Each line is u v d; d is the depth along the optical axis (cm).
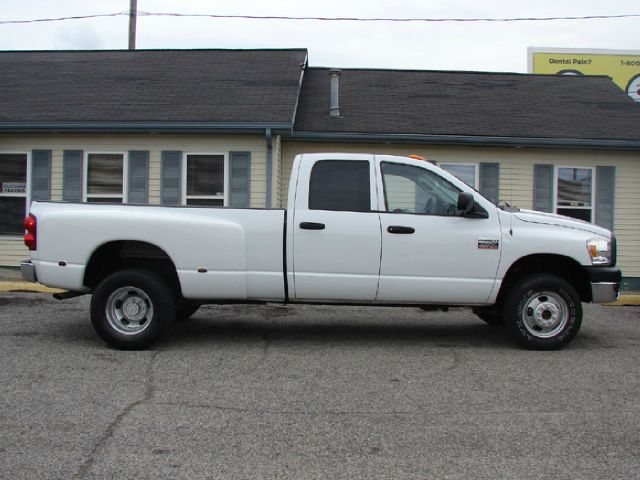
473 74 1759
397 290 680
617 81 2281
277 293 681
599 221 1385
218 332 786
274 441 423
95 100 1367
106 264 710
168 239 670
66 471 373
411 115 1430
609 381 574
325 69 1770
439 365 627
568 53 2283
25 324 809
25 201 1334
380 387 548
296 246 673
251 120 1245
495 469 383
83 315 882
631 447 420
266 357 651
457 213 686
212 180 1306
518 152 1376
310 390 537
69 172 1324
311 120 1380
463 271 680
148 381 557
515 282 712
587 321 914
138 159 1312
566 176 1384
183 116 1271
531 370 610
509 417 475
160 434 432
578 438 435
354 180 688
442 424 459
